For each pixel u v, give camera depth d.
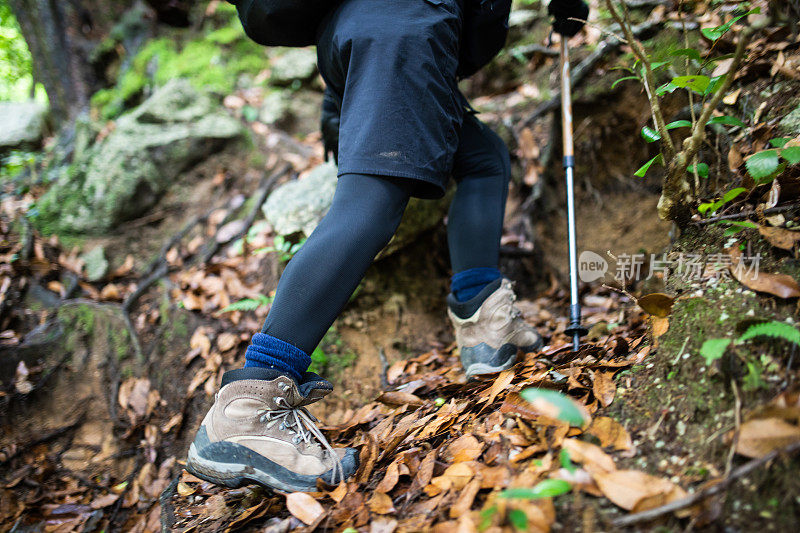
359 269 1.13
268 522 1.10
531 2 2.78
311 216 2.14
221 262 2.29
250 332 2.03
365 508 0.99
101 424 1.99
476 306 1.48
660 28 2.11
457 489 0.95
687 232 1.28
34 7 3.15
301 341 1.10
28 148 3.05
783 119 1.41
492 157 1.60
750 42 1.65
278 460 1.09
